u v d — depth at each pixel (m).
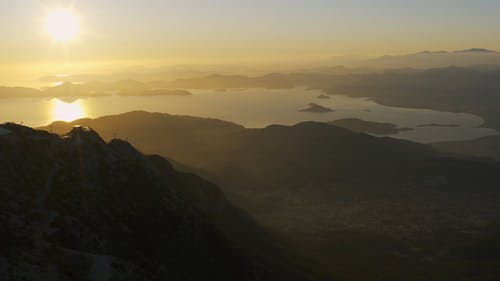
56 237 43.78
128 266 44.53
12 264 37.00
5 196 46.56
